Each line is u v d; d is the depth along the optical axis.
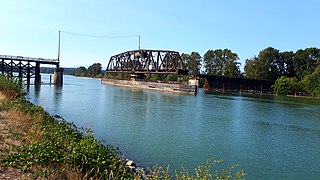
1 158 10.23
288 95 109.44
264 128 30.41
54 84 86.56
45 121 17.73
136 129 25.94
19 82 37.50
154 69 94.44
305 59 136.88
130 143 20.59
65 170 9.23
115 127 26.34
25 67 78.56
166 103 51.62
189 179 9.41
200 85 132.75
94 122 28.38
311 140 25.36
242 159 18.39
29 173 9.08
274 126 32.00
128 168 11.38
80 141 12.34
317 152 21.22
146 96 65.69
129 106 44.09
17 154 10.43
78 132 17.17
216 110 44.28
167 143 21.27
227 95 86.38
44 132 14.23
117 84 120.94
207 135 25.08
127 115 34.41
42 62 81.94
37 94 54.41
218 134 25.84
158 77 129.75
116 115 33.97
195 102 56.19
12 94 31.78
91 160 9.98
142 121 30.55
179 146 20.55
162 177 10.38
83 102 46.44
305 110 50.88
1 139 12.95
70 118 30.06
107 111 37.16
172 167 15.71
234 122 33.28
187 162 16.86
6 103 24.12
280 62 139.75
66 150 10.83
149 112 38.12
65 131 15.05
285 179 15.27
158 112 38.53
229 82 113.50
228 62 146.50
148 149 19.23
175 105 48.78
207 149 20.27
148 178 10.18
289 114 44.03
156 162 16.45
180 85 86.62
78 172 9.05
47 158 10.06
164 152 18.72
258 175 15.59
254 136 25.94
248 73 139.62
